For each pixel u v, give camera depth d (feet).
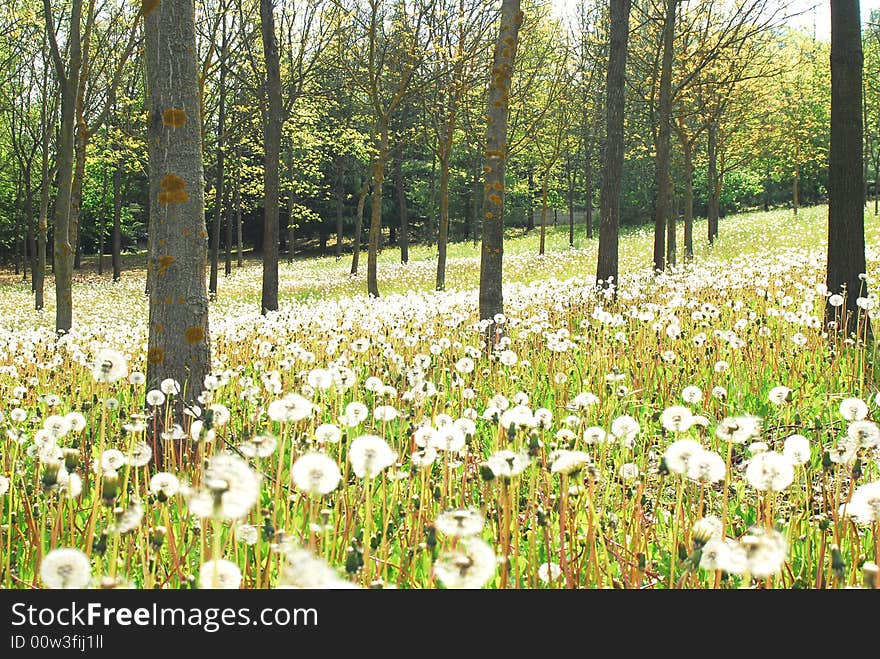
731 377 21.86
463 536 6.97
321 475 7.70
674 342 25.36
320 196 182.80
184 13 18.17
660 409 18.49
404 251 118.73
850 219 26.78
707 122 75.25
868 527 11.07
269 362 26.30
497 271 30.94
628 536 11.82
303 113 79.46
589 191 136.36
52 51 46.19
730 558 6.77
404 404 17.13
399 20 62.39
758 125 103.19
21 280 132.36
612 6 41.98
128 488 12.25
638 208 174.50
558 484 13.70
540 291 42.24
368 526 9.37
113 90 57.16
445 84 67.77
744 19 57.77
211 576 6.90
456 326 29.30
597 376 21.09
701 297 37.37
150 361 18.06
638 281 48.78
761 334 23.72
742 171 168.35
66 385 23.16
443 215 71.87
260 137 86.33
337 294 81.87
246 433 14.11
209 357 18.40
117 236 119.96
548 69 82.02
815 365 22.59
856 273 26.81
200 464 11.41
